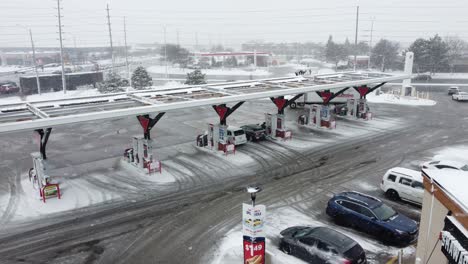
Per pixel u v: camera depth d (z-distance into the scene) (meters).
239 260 13.15
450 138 29.14
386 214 14.76
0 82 60.41
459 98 46.38
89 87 60.31
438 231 10.50
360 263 12.12
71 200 18.53
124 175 21.86
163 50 121.00
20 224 16.19
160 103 20.53
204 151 26.19
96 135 31.52
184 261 13.27
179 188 19.84
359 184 20.11
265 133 29.70
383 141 28.33
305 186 19.94
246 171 22.22
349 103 37.16
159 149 26.80
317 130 31.83
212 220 16.34
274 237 14.69
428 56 75.31
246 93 24.30
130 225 15.98
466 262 8.05
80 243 14.56
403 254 13.41
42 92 54.97
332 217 16.06
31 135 32.25
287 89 26.03
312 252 12.55
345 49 105.81
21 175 22.28
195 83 54.50
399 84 64.44
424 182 11.41
